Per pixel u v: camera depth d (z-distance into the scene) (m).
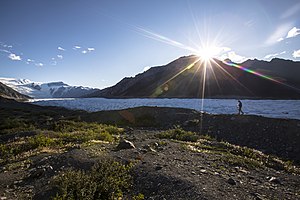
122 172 9.81
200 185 8.24
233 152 17.02
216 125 30.14
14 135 24.70
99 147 15.25
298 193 8.71
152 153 13.65
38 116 60.81
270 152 20.80
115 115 45.50
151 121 39.47
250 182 9.48
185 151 15.36
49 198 7.84
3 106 101.88
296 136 22.58
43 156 14.63
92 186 8.05
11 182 10.02
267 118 28.58
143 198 7.86
